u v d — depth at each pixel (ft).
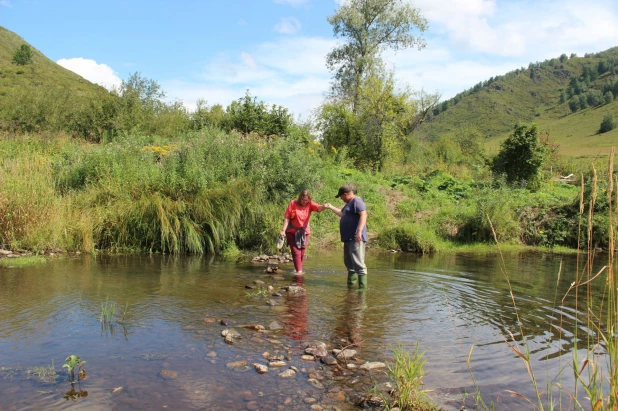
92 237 33.47
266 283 24.20
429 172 75.36
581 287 25.27
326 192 46.39
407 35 111.45
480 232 45.32
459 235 45.06
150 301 19.75
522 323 17.84
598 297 22.80
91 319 16.96
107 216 34.88
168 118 89.97
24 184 34.17
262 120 80.07
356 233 23.32
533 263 34.30
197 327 16.46
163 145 57.77
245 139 44.73
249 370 12.91
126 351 14.02
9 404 10.57
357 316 18.34
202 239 35.27
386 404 10.75
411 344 15.25
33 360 13.15
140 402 10.84
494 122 585.63
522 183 59.06
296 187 40.22
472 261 34.81
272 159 40.86
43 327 15.92
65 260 29.40
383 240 41.45
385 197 53.78
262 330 16.34
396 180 64.64
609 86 593.42
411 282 25.46
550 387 11.83
